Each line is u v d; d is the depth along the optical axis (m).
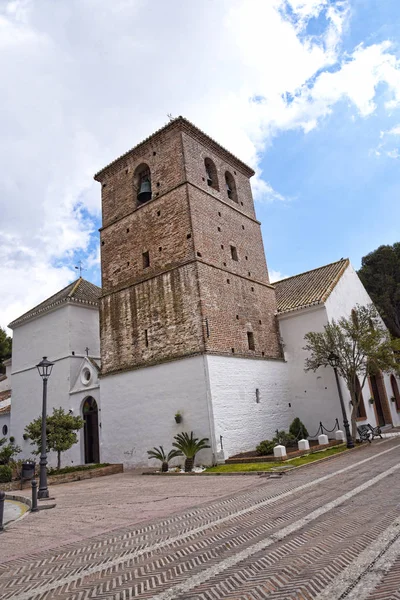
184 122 22.17
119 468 19.94
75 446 24.00
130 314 22.02
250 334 22.31
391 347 21.56
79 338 27.28
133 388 20.77
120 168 25.16
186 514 9.12
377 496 8.77
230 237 23.33
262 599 4.44
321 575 4.91
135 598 4.80
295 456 16.78
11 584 5.75
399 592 4.27
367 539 6.03
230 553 6.07
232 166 26.05
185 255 20.33
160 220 21.97
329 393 22.77
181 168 21.66
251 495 10.55
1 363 45.50
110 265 24.06
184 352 19.17
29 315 30.06
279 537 6.59
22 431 28.73
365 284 41.19
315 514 7.79
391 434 23.98
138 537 7.60
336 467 13.77
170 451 18.31
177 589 4.95
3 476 17.92
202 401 17.97
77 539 8.00
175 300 20.12
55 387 26.84
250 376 20.89
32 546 7.83
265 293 24.95
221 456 17.31
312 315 24.20
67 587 5.41
